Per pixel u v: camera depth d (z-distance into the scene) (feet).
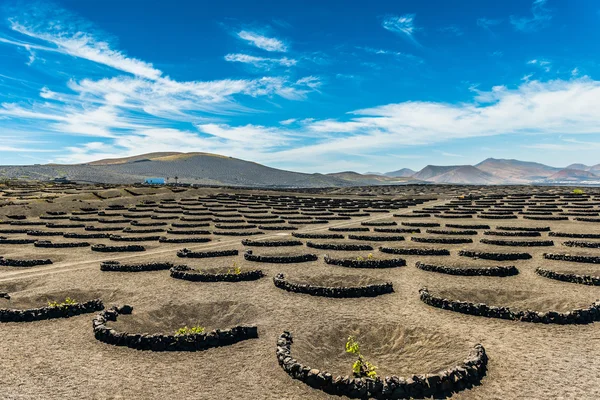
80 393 50.44
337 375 51.55
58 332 70.13
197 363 58.75
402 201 314.96
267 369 56.65
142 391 51.11
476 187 507.71
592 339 63.21
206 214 236.84
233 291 91.86
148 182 589.73
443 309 78.13
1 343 65.57
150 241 157.69
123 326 70.49
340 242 144.05
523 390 49.70
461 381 50.90
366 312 77.56
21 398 49.06
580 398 47.60
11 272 113.29
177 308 80.79
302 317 75.25
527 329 67.62
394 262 110.42
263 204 300.81
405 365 57.36
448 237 146.92
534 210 219.61
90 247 146.82
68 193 322.75
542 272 97.40
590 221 176.76
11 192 323.37
